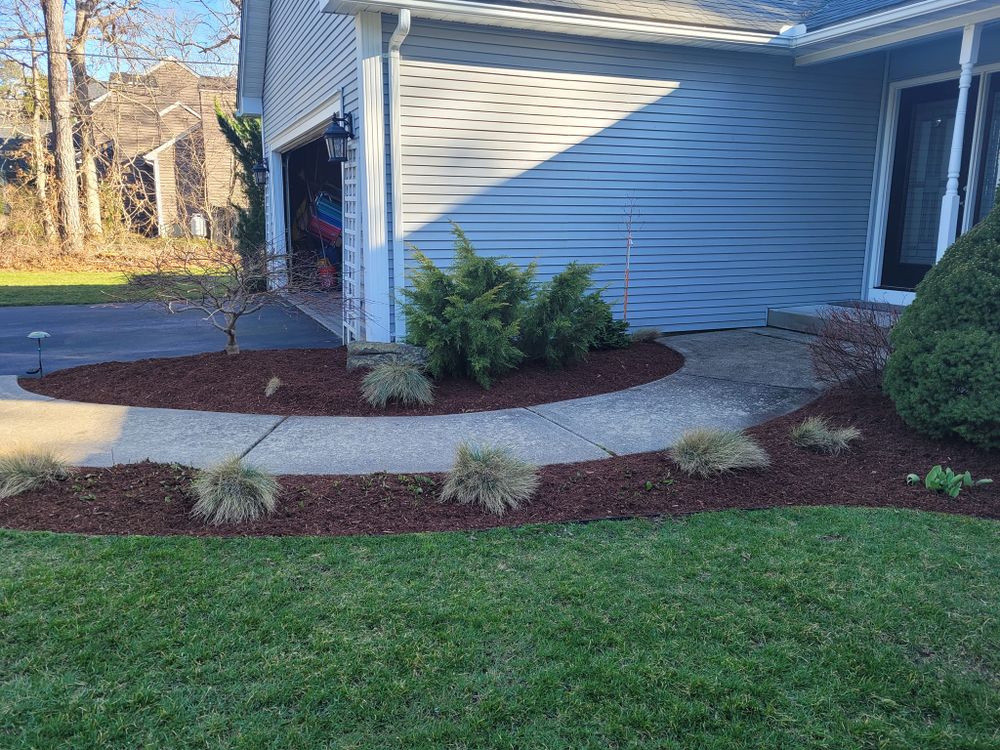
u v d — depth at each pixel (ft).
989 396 13.73
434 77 23.65
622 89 26.21
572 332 22.31
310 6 29.86
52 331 32.42
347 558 10.50
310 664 8.09
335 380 21.03
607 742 7.04
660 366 23.59
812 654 8.38
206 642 8.45
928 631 8.81
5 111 70.59
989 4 20.70
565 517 12.06
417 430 17.10
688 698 7.65
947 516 12.07
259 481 12.14
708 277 29.25
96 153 74.64
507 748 6.95
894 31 24.06
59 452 15.24
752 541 11.10
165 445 15.93
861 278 31.96
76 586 9.57
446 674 7.95
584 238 26.91
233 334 23.84
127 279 26.63
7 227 65.46
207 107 87.40
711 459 13.70
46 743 6.89
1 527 11.35
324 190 45.96
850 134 30.19
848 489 13.28
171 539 10.98
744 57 27.81
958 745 7.03
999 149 26.71
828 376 19.75
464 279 21.08
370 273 23.98
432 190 24.29
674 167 27.68
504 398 19.83
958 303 14.66
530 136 25.27
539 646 8.46
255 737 7.00
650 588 9.73
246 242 46.47
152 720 7.22
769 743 7.04
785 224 30.01
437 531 11.51
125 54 76.89
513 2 22.58
